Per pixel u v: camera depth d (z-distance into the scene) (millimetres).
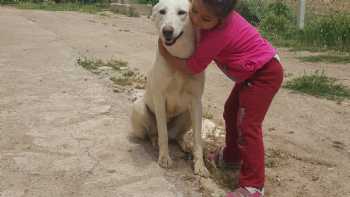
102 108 3139
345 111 3342
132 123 2623
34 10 9469
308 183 2309
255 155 2037
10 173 2252
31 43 5410
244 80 2066
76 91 3484
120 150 2539
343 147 2750
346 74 4402
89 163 2375
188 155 2529
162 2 2182
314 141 2822
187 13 2111
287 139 2838
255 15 8008
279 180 2328
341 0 8898
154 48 5562
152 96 2395
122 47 5535
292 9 8297
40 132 2729
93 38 6105
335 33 6055
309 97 3674
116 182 2195
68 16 8594
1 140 2602
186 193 2117
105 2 11180
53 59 4516
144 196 2078
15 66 4188
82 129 2791
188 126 2596
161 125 2354
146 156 2480
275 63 2037
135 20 8711
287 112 3316
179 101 2385
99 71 4117
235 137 2338
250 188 2047
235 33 2000
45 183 2172
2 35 5898
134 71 4230
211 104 3459
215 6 1859
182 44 2109
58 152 2486
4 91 3438
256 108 2045
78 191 2111
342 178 2369
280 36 6805
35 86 3584
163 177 2256
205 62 2055
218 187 2199
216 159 2469
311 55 5473
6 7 10008
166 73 2238
